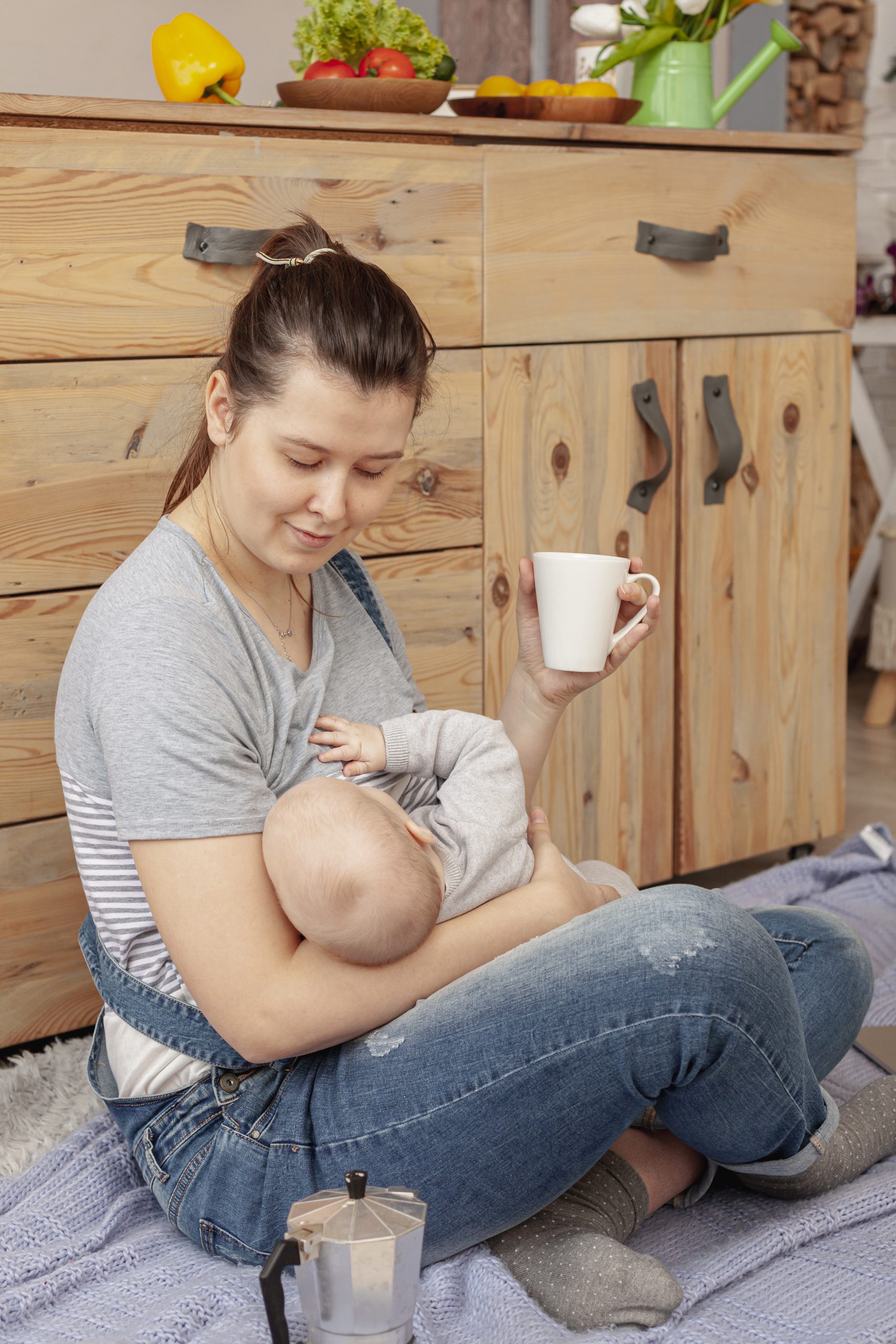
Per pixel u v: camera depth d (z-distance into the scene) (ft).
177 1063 3.38
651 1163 3.71
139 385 4.58
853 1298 3.38
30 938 4.71
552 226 5.52
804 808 6.99
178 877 3.01
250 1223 3.28
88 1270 3.43
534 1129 3.06
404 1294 2.70
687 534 6.23
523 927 3.33
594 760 6.09
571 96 5.89
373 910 2.93
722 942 3.03
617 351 5.84
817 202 6.43
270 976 3.02
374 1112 3.13
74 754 3.26
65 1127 4.31
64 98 4.25
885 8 11.58
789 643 6.75
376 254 5.05
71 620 4.59
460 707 5.64
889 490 9.96
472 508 5.51
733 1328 3.20
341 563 4.05
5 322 4.27
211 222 4.62
